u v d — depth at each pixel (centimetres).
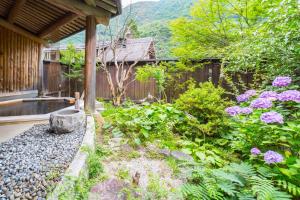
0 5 488
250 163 213
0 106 500
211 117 329
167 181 199
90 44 369
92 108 379
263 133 216
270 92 231
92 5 347
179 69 649
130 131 326
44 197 133
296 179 170
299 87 266
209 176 188
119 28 815
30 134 268
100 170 202
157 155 261
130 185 183
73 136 260
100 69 782
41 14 499
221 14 692
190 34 736
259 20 615
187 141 300
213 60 605
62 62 834
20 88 643
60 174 161
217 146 303
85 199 152
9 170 164
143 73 625
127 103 589
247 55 362
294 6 256
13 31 612
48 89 771
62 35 633
